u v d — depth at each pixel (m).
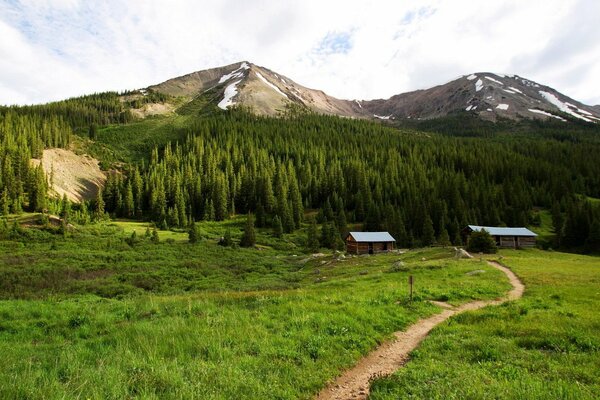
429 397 8.12
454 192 114.12
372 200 121.94
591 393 8.33
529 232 85.00
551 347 12.71
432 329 16.53
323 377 10.55
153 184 131.25
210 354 11.58
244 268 62.72
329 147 187.12
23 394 8.30
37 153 144.50
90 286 44.03
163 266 61.03
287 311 18.03
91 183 152.12
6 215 91.44
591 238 85.75
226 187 133.38
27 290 41.81
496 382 8.86
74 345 13.76
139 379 9.26
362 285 30.78
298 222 116.62
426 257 58.19
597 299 21.86
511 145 195.25
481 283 30.20
